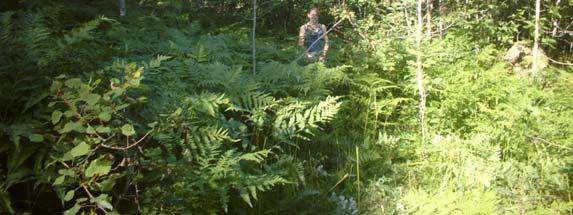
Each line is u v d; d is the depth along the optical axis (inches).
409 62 233.3
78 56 138.8
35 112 117.1
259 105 177.0
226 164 129.6
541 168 172.1
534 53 306.8
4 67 119.6
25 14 186.7
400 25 322.7
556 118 195.0
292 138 189.3
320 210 155.8
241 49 285.9
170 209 118.6
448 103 227.1
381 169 186.4
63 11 271.7
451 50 285.0
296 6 467.5
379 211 158.4
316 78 220.2
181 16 363.3
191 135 134.4
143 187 124.7
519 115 195.9
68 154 99.1
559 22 373.4
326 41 302.8
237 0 458.9
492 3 372.2
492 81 251.9
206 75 191.2
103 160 106.9
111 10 345.4
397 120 234.7
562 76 293.7
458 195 156.4
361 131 219.9
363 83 244.1
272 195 154.3
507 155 193.5
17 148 107.1
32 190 120.5
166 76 182.9
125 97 119.6
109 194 121.9
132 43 233.0
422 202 146.6
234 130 152.9
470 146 193.8
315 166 181.0
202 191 119.7
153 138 124.0
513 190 161.3
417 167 189.6
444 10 360.8
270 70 224.8
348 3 418.6
